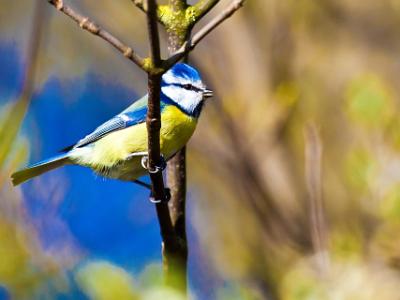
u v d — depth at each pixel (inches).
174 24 299.7
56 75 492.4
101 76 512.4
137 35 481.7
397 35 567.2
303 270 308.5
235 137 463.8
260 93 478.3
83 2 482.6
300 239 431.8
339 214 462.0
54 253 282.2
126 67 519.2
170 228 297.7
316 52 543.5
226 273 433.7
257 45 490.6
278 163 485.4
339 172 502.6
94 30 229.3
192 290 414.9
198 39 234.4
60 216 331.6
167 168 333.7
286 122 487.8
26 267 258.2
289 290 295.3
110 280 195.3
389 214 346.9
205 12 301.4
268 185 472.1
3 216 287.4
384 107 358.9
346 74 546.9
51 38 507.5
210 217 501.7
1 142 253.8
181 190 330.6
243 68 483.5
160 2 441.4
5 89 438.3
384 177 353.7
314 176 341.4
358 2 568.1
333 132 521.3
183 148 332.5
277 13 502.9
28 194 326.6
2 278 253.8
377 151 357.7
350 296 299.7
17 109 261.7
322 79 543.2
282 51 496.1
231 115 464.8
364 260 335.3
